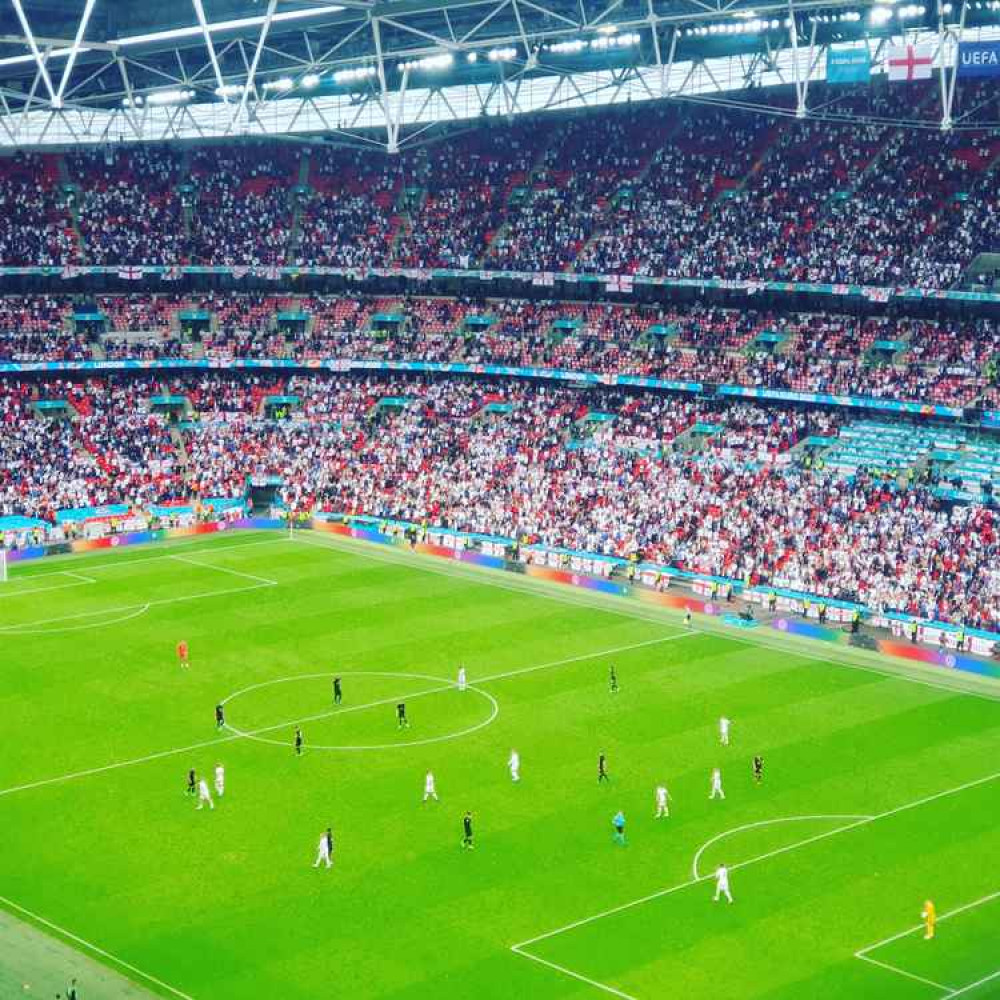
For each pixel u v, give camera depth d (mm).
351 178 155125
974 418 117625
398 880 64812
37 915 61781
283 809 72438
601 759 75625
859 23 126750
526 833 69625
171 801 73438
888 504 114500
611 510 122625
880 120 136250
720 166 142625
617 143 149375
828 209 134125
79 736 82188
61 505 129500
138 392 143625
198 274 150750
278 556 123750
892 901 63000
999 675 93500
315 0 112875
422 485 132500
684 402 133500
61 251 144875
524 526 124250
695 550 115625
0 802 73250
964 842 68875
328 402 144375
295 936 59906
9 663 95125
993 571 104250
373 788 75062
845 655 97938
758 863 66438
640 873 65500
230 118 151000
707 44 134250
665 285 138625
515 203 148125
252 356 144750
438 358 142750
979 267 124125
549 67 135125
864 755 79625
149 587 114125
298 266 147625
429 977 56688
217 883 64562
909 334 127375
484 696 89062
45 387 141125
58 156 153750
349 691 89938
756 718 85438
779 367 128750
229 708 86875
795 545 112750
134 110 140875
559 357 138375
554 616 106688
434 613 107312
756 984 56250
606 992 55656
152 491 133125
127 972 57188
